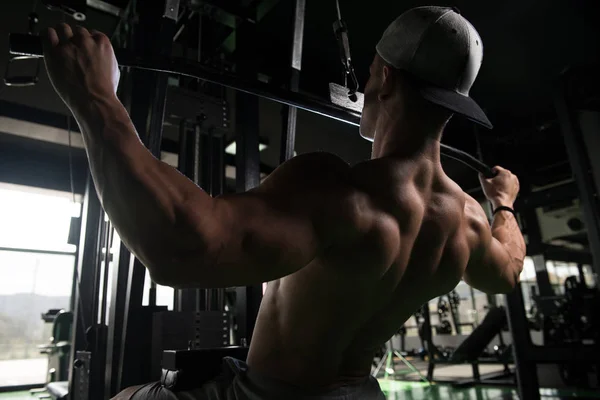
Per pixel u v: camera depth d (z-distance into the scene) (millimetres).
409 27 706
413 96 709
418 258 666
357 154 4211
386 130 737
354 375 688
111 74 554
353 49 3408
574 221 4891
